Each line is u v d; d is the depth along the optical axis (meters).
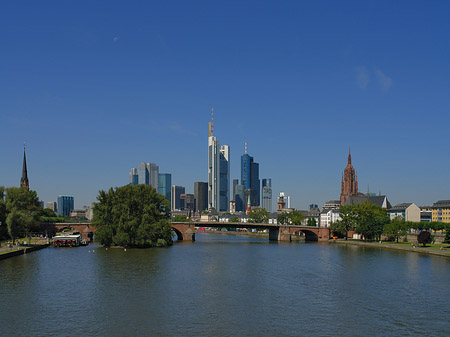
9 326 68.06
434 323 72.00
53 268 121.44
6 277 106.94
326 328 68.88
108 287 96.25
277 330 67.56
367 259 153.88
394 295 92.00
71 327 67.75
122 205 182.62
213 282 104.38
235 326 69.19
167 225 193.75
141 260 141.75
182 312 76.62
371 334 66.38
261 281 106.81
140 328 67.62
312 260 150.38
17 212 177.50
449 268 130.12
